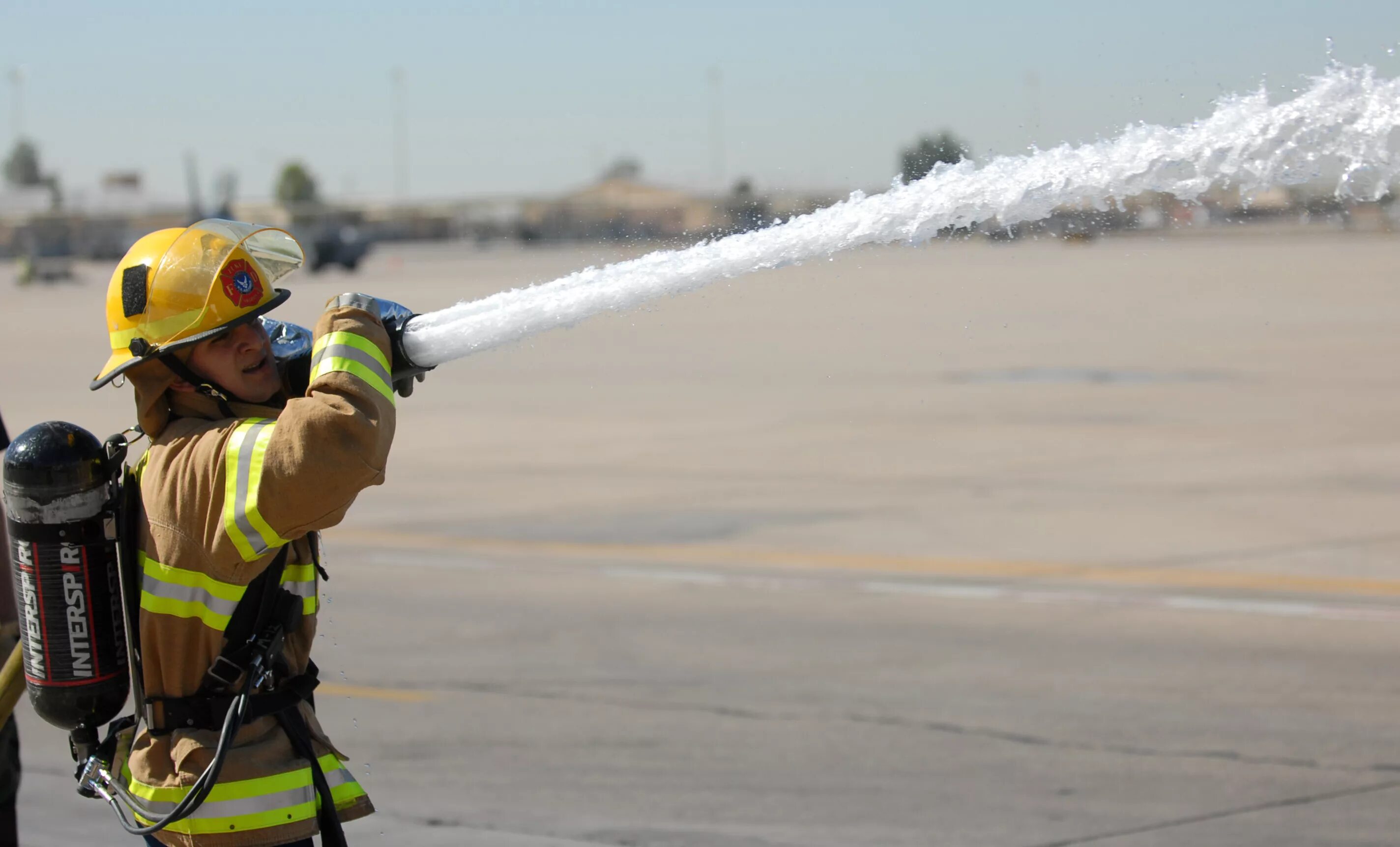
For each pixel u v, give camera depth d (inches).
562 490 667.4
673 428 860.6
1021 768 307.3
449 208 5147.6
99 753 156.8
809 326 1652.3
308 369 161.6
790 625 428.1
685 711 350.6
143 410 151.3
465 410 975.6
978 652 395.9
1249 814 279.6
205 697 147.3
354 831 280.2
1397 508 579.2
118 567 150.6
